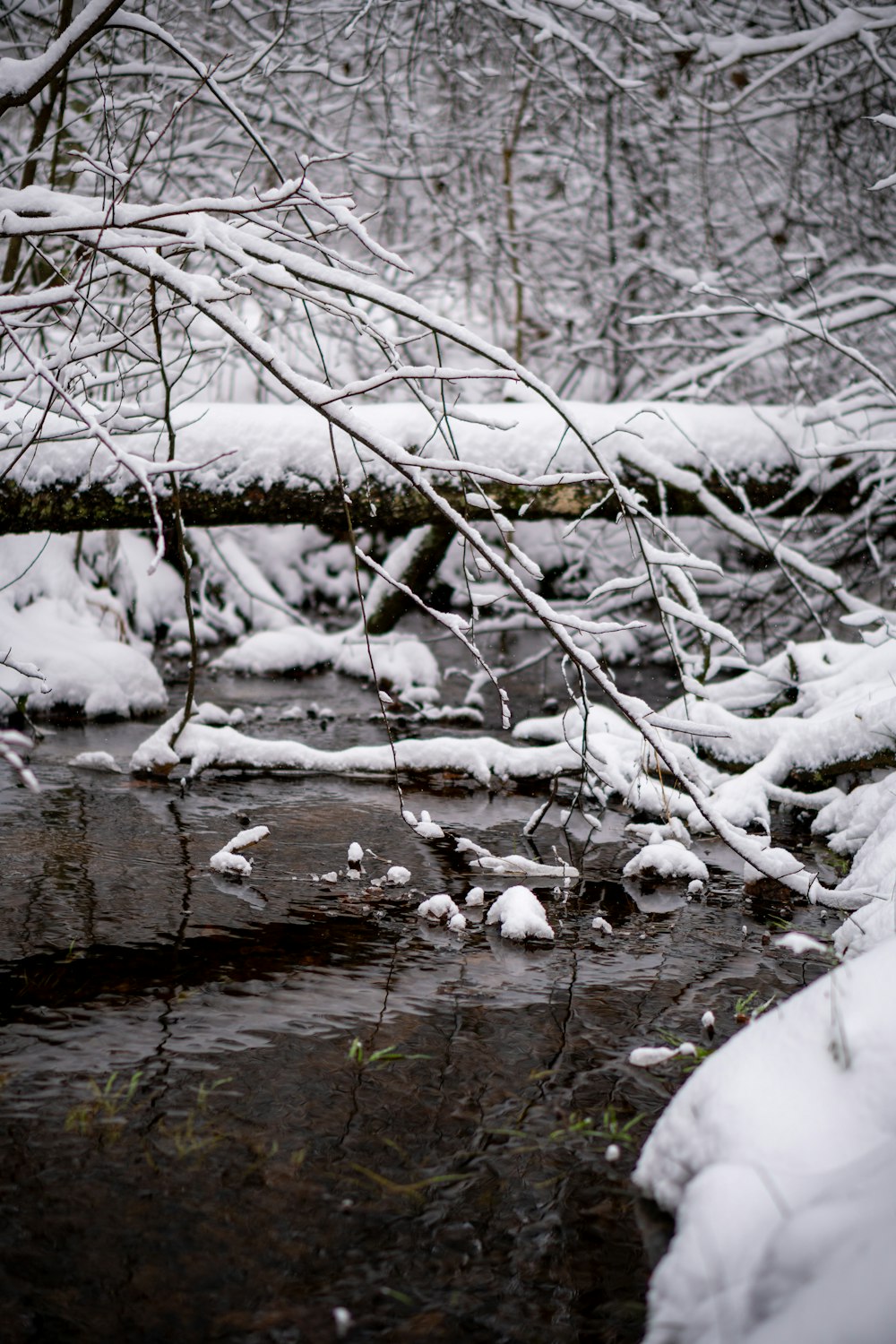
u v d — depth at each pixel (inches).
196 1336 73.3
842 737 188.4
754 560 349.4
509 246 392.5
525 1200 88.5
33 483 217.5
